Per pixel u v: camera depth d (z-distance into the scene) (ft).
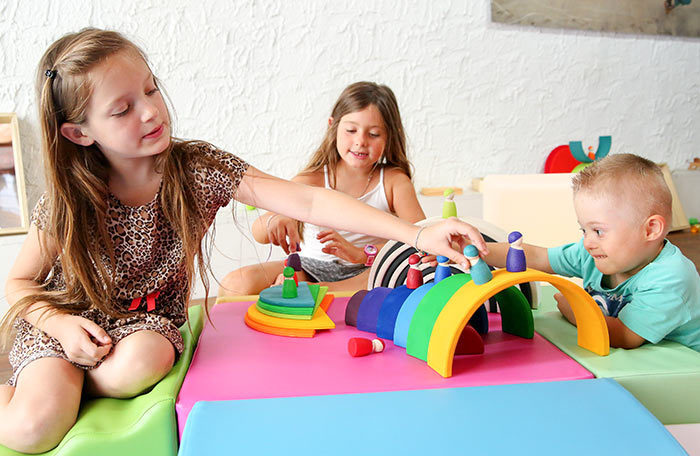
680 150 8.93
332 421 1.99
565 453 1.82
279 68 7.00
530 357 2.57
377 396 2.17
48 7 6.17
